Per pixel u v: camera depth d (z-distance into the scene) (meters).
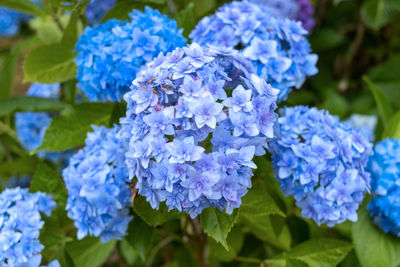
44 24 1.15
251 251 1.09
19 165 1.13
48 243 0.91
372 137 1.22
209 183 0.74
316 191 0.83
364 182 0.84
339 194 0.82
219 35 0.89
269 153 0.86
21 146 1.28
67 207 0.88
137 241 0.91
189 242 1.06
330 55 1.58
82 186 0.85
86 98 1.17
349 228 0.96
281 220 0.94
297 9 1.29
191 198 0.74
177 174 0.74
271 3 1.26
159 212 0.82
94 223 0.86
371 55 1.60
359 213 0.92
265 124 0.77
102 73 0.89
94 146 0.90
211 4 1.03
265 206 0.84
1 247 0.82
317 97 1.50
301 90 1.45
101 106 1.02
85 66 0.90
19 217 0.86
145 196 0.82
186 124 0.75
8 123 1.23
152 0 1.01
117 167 0.86
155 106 0.76
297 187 0.84
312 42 1.49
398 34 1.56
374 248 0.91
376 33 1.55
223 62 0.80
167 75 0.77
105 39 0.89
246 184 0.76
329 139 0.84
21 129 1.20
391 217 0.88
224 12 0.91
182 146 0.74
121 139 0.84
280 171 0.83
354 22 1.61
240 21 0.89
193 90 0.75
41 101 1.06
